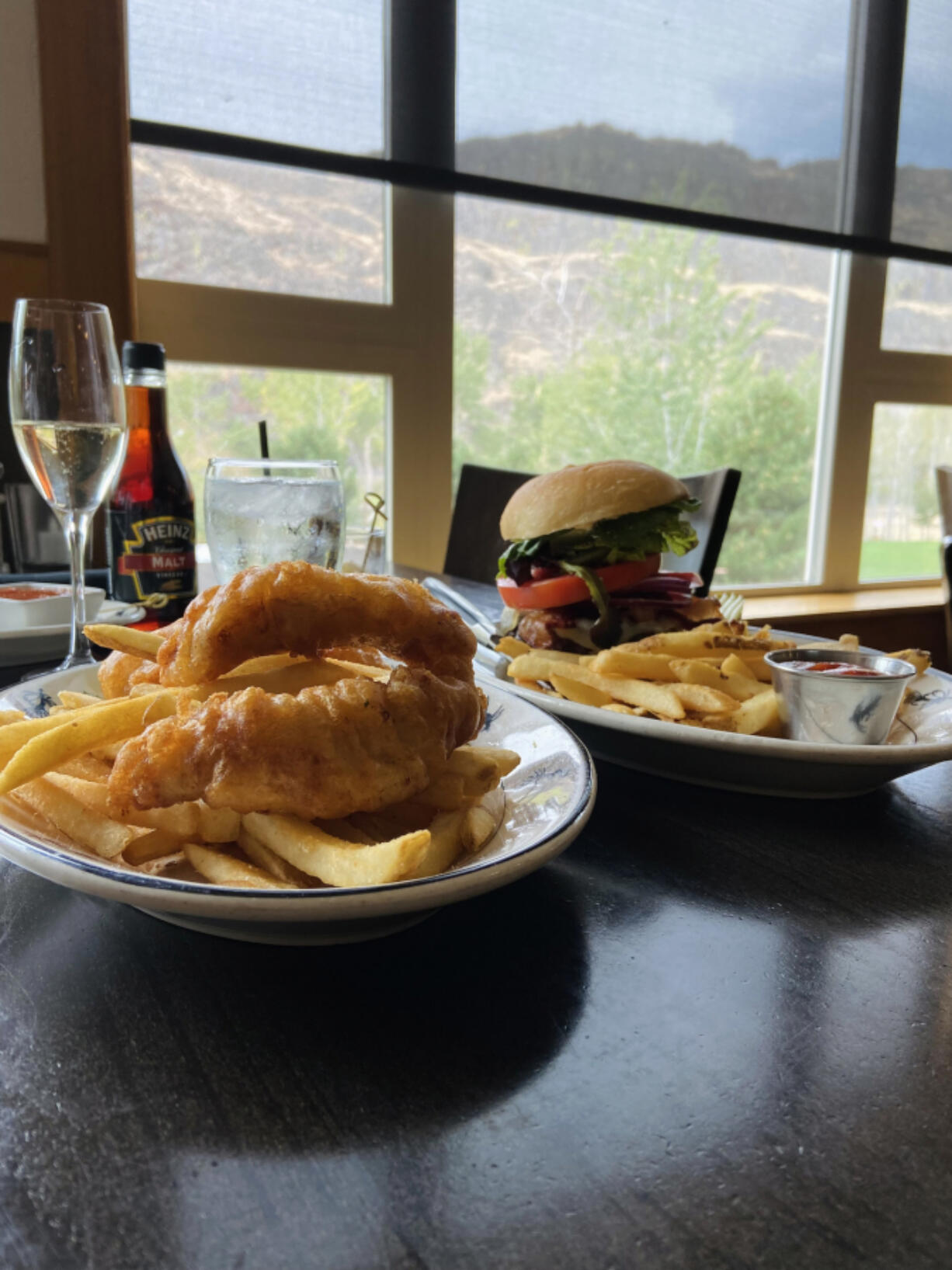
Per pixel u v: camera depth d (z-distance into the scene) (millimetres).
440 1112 342
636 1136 332
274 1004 408
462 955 455
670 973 443
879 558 4102
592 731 747
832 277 3662
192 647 492
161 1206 293
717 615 1141
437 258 2828
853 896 535
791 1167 318
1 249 2168
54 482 950
